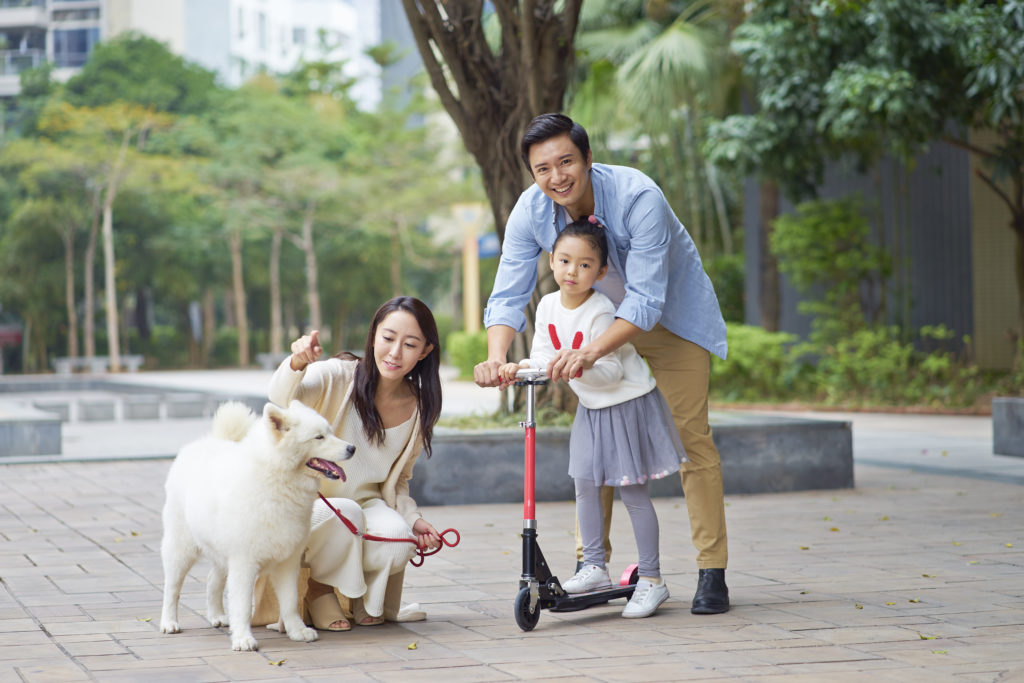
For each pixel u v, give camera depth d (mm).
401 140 39188
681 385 4266
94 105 41031
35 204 37688
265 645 3748
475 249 27266
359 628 4031
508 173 8125
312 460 3576
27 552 5691
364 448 4059
